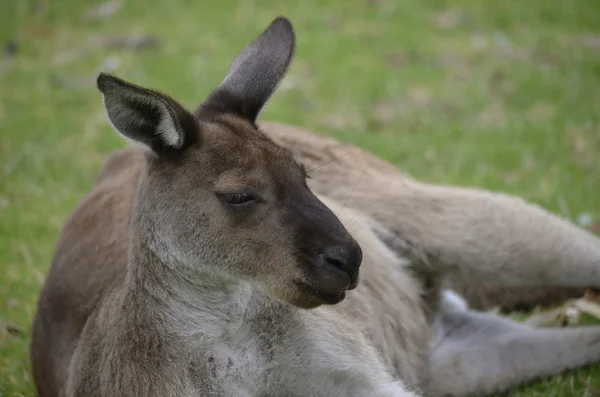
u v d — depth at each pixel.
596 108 23.64
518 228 13.81
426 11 30.48
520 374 13.52
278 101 24.30
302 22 29.67
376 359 11.89
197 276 10.68
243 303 10.84
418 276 14.36
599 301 15.04
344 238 10.27
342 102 24.41
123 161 14.63
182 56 27.39
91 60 27.78
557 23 29.72
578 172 20.47
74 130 23.52
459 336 14.62
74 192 20.59
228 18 30.34
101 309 11.49
